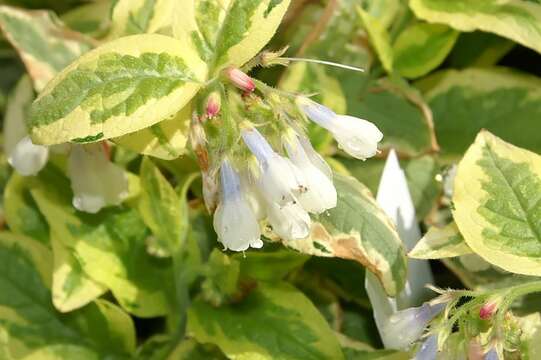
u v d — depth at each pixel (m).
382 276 0.28
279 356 0.29
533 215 0.28
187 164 0.32
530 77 0.34
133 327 0.32
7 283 0.32
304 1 0.34
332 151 0.32
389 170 0.30
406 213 0.30
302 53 0.33
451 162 0.33
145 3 0.31
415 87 0.35
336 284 0.32
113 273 0.32
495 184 0.28
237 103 0.26
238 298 0.31
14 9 0.32
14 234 0.33
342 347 0.30
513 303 0.30
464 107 0.34
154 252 0.31
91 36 0.33
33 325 0.32
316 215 0.28
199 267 0.31
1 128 0.37
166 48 0.26
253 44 0.27
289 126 0.26
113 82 0.26
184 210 0.31
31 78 0.32
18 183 0.33
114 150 0.32
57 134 0.25
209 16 0.27
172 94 0.26
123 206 0.32
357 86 0.34
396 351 0.29
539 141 0.33
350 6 0.33
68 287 0.31
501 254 0.27
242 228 0.26
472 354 0.26
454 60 0.36
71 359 0.32
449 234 0.28
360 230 0.29
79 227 0.32
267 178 0.25
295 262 0.30
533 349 0.27
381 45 0.33
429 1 0.34
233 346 0.30
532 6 0.32
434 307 0.27
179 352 0.31
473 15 0.33
